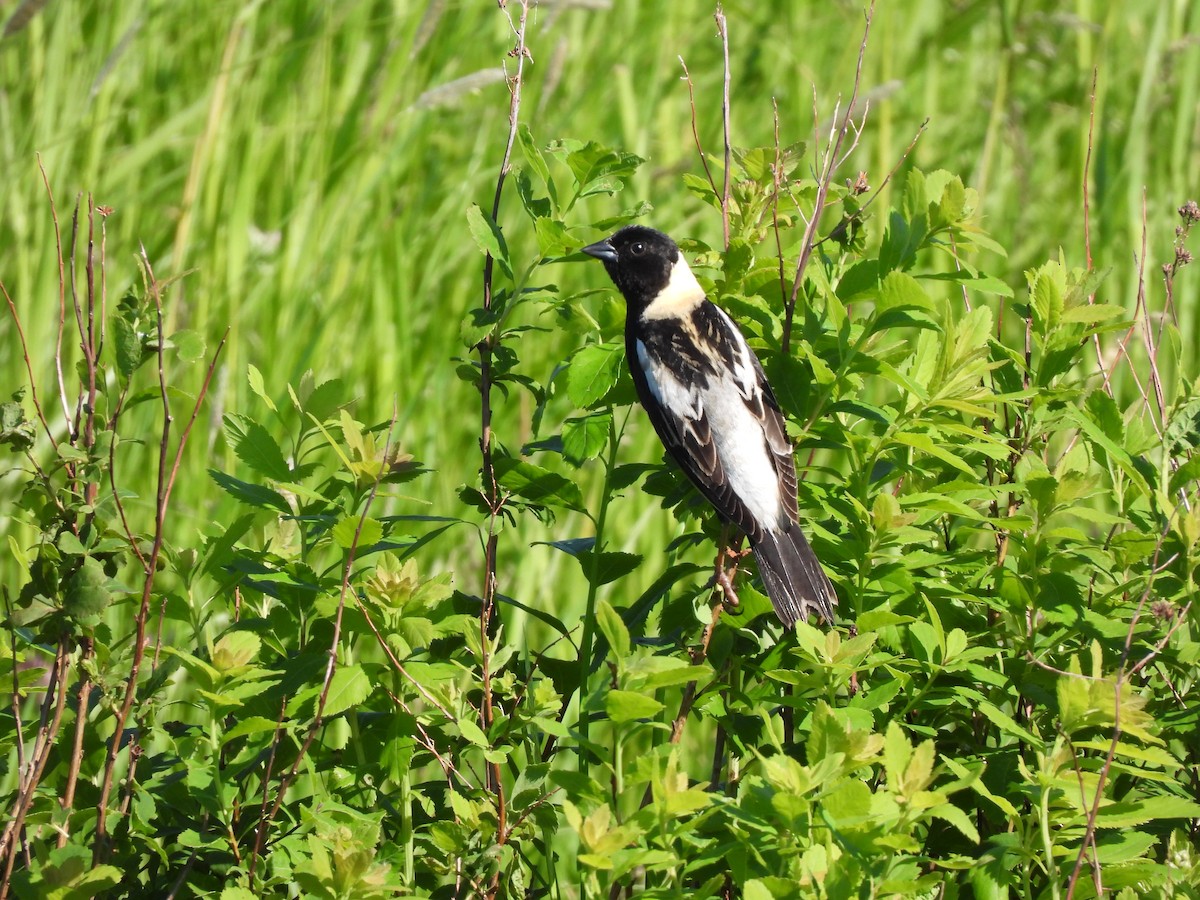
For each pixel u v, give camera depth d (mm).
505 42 16344
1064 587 6809
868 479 7152
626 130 15617
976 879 6141
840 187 8031
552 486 7637
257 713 6754
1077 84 18406
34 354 12906
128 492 6664
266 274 13797
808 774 5430
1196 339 14719
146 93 15430
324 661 6582
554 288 7594
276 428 12672
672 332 8664
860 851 5438
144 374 12836
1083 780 6023
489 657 6656
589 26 16938
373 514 12047
